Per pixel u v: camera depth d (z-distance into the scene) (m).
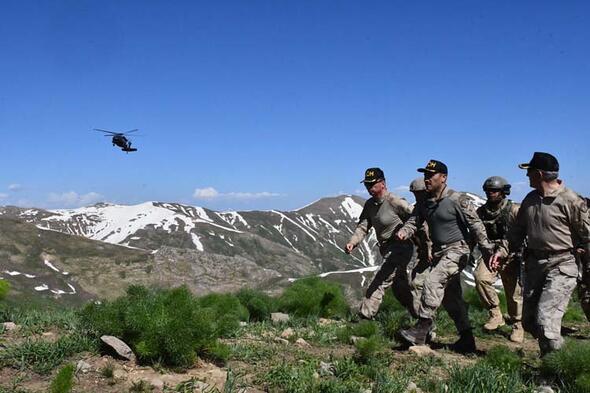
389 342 8.27
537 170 6.46
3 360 5.74
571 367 5.83
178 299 6.43
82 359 5.93
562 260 6.43
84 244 67.94
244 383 5.65
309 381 5.73
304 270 123.75
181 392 5.26
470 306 11.84
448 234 7.86
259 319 10.45
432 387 5.86
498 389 5.70
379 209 9.35
